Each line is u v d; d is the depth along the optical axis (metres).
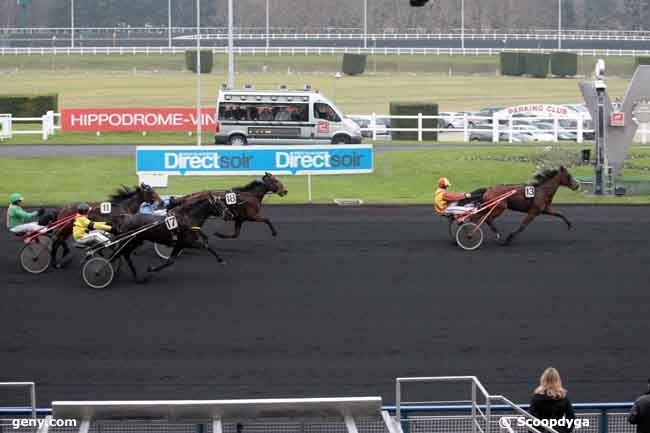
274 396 16.12
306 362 17.75
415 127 51.84
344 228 29.05
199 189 35.09
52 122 49.72
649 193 34.72
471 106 70.88
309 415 11.00
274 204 32.75
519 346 18.69
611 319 20.41
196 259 25.22
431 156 41.75
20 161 40.50
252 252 26.02
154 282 22.92
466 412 15.16
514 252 26.08
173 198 25.03
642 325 20.03
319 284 22.86
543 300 21.70
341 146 33.69
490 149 44.00
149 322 19.94
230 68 48.69
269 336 19.14
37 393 16.28
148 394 16.20
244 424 11.30
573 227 29.30
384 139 51.22
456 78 90.81
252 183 25.81
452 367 17.56
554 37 114.62
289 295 21.92
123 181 36.88
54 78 87.62
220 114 45.16
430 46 110.38
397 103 52.41
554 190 26.44
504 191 26.27
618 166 34.69
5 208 31.58
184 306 21.03
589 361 17.95
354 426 10.81
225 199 25.30
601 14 155.88
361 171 33.91
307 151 33.44
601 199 33.66
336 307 21.05
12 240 27.06
